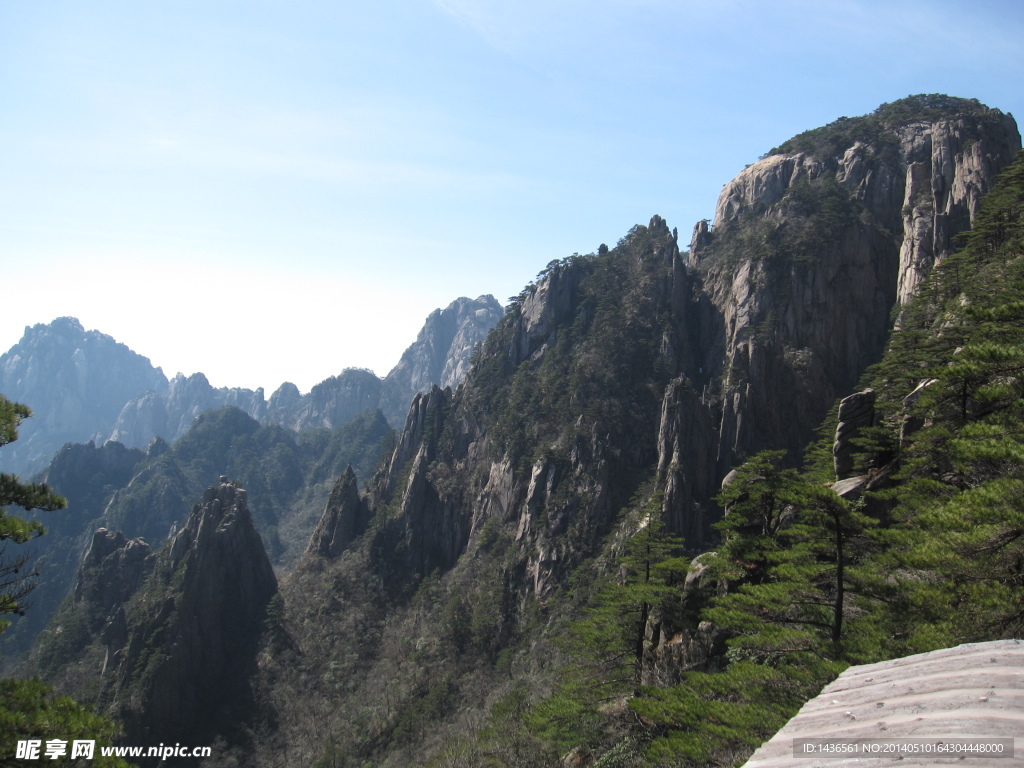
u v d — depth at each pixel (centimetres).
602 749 3522
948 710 565
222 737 10012
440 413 15912
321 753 9000
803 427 11844
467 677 9588
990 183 11575
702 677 2455
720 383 12550
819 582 2581
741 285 13650
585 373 13688
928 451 3397
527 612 10569
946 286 7656
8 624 2128
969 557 1923
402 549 13775
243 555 12925
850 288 12988
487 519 13075
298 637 12156
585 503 11512
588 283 15750
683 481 10206
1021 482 1880
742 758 2206
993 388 2278
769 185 16025
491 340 16825
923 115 14788
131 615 11906
